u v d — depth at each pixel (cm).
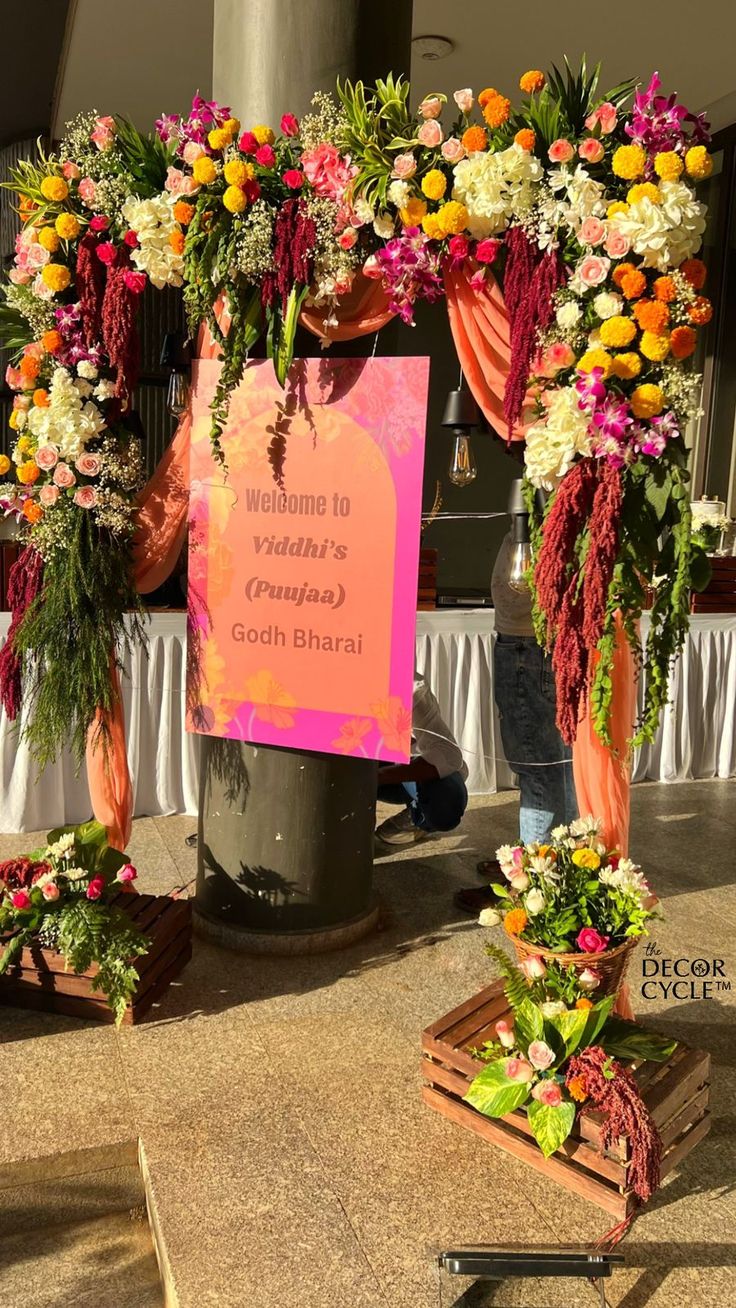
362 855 304
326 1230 178
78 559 257
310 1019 254
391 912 324
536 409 208
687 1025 254
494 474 757
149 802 414
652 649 200
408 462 242
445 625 441
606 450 188
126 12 475
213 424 243
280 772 285
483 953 294
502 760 469
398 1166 196
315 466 254
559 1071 194
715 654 498
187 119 237
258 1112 213
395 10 266
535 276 199
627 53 531
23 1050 236
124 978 238
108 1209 203
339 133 215
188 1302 161
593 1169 184
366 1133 206
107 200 239
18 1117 209
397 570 248
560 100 199
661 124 190
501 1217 181
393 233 216
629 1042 200
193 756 414
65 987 250
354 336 247
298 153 230
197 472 270
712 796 477
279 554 262
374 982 274
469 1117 207
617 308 190
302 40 259
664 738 496
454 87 572
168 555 280
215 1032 247
